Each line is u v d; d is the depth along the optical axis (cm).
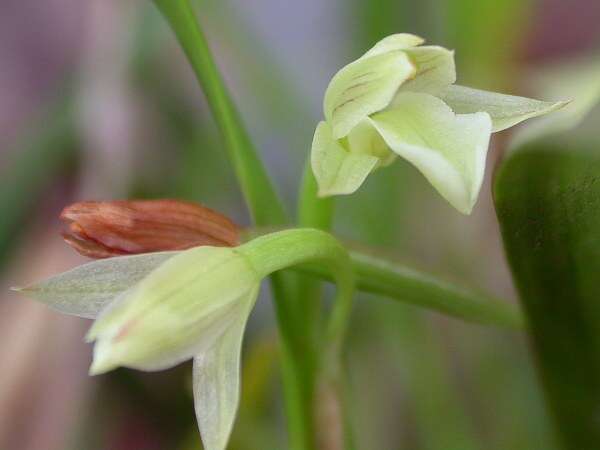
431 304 10
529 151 8
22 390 14
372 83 9
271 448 14
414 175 13
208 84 10
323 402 10
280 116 15
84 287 9
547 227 9
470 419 13
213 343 8
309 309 10
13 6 20
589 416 9
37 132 15
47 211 15
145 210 9
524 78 14
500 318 10
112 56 15
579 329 9
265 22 18
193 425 15
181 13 10
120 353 8
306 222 10
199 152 15
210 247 8
